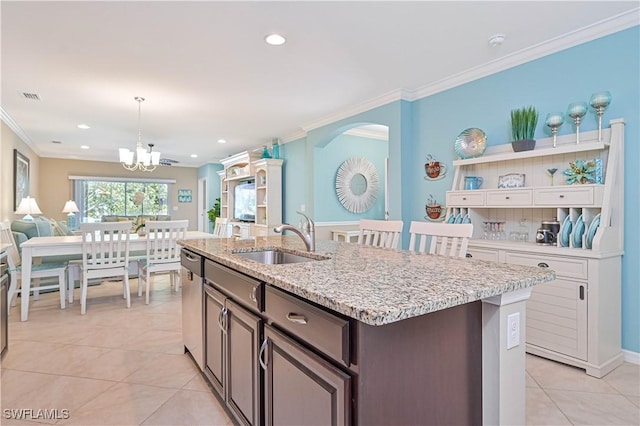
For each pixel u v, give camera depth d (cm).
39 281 415
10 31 249
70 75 330
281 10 226
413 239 234
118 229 376
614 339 237
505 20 240
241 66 313
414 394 109
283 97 399
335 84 359
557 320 242
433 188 369
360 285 115
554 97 277
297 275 131
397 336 105
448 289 111
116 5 219
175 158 872
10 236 404
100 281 500
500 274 134
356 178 582
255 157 661
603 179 244
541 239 268
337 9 225
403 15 233
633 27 238
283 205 630
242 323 160
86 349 271
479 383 126
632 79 238
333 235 552
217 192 930
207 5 220
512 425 125
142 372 233
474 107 332
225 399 182
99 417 183
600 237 225
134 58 295
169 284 501
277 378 134
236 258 176
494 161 302
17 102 410
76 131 564
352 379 99
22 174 586
